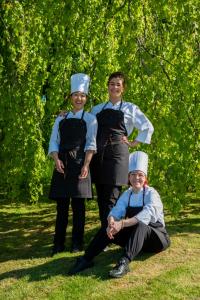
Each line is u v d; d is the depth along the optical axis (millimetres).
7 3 5355
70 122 4281
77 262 3871
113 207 4102
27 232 5289
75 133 4258
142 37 4949
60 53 5328
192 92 4812
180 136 4676
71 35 5203
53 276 3789
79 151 4246
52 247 4652
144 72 4785
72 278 3721
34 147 5391
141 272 3783
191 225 5164
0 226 5566
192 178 5008
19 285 3664
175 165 4797
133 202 4078
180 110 4738
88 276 3738
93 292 3480
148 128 4375
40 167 5539
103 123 4320
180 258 4070
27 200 6941
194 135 4867
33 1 5320
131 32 4836
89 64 5332
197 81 4879
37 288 3604
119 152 4270
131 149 5039
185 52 4801
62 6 5062
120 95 4410
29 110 5363
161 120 4719
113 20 5160
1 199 7008
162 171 4840
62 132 4301
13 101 5391
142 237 3832
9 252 4562
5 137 5488
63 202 4355
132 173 4082
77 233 4391
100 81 5062
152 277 3693
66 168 4230
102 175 4262
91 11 5141
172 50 4871
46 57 5344
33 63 5332
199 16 4785
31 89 5355
